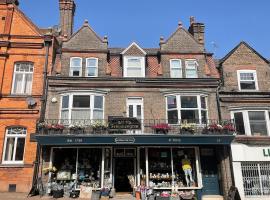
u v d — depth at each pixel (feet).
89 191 52.01
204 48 70.49
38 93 58.65
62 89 59.16
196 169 57.26
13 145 56.08
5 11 64.80
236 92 62.03
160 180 57.47
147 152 57.21
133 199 51.03
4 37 62.13
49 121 56.85
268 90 63.82
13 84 59.72
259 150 57.36
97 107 58.90
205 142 55.62
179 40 66.44
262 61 66.49
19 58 61.00
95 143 54.03
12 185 53.21
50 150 55.52
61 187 52.31
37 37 62.64
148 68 65.31
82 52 63.36
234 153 56.70
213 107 61.00
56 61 64.08
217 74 66.08
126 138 54.19
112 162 56.70
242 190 54.60
